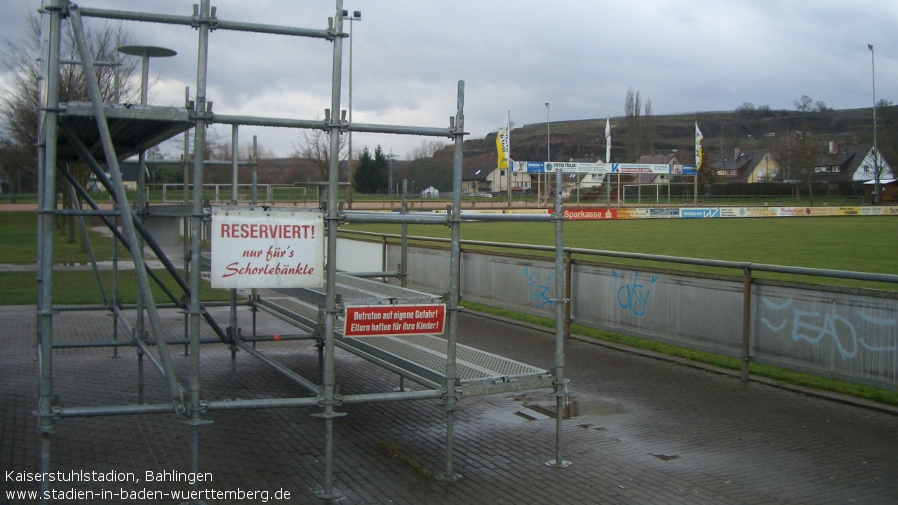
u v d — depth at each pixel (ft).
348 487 16.20
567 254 34.58
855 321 22.57
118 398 23.29
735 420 21.84
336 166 15.12
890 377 21.58
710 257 75.56
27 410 21.83
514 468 17.63
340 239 58.18
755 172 369.09
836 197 260.83
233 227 14.61
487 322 39.81
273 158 125.59
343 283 23.00
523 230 136.05
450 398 16.61
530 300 36.68
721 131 513.04
